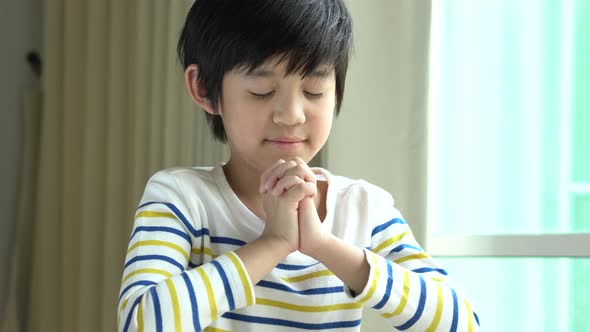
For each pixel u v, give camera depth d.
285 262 0.87
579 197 1.62
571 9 1.64
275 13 0.80
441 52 1.68
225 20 0.83
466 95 1.67
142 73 1.88
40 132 2.09
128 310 0.74
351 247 0.81
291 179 0.79
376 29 1.56
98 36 1.97
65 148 1.99
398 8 1.55
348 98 1.57
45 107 2.03
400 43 1.54
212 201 0.88
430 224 1.54
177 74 1.82
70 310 1.97
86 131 1.96
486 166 1.66
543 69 1.65
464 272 1.66
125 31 1.94
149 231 0.83
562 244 1.57
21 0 2.13
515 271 1.63
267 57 0.79
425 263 0.92
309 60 0.80
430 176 1.54
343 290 0.88
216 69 0.85
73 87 2.00
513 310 1.63
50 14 2.04
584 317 1.60
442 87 1.68
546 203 1.63
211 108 0.90
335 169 1.57
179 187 0.87
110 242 1.90
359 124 1.56
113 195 1.91
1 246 2.08
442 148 1.68
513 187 1.65
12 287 2.03
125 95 1.93
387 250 0.93
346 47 0.88
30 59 2.11
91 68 1.96
